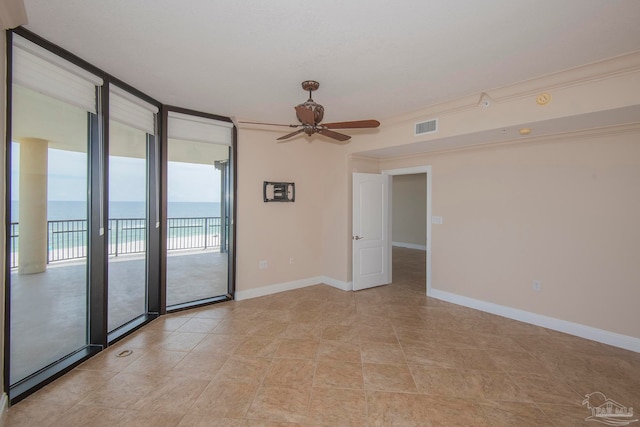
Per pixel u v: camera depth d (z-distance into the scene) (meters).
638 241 3.04
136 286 3.89
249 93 3.38
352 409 2.19
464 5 1.88
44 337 2.65
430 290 4.77
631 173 3.07
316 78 2.96
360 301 4.54
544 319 3.63
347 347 3.12
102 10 1.95
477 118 3.43
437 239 4.67
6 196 2.06
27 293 2.52
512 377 2.60
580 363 2.82
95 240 2.93
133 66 2.75
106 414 2.10
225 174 4.61
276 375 2.61
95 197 2.92
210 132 4.21
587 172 3.32
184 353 2.96
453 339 3.31
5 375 2.09
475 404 2.25
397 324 3.71
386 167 5.40
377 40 2.28
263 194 4.73
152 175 3.76
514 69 2.73
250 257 4.64
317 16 2.00
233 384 2.47
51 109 2.59
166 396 2.31
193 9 1.94
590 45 2.32
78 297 2.94
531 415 2.13
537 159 3.67
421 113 3.90
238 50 2.45
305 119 2.84
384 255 5.40
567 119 2.90
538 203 3.67
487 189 4.11
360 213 5.07
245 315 3.96
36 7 1.92
